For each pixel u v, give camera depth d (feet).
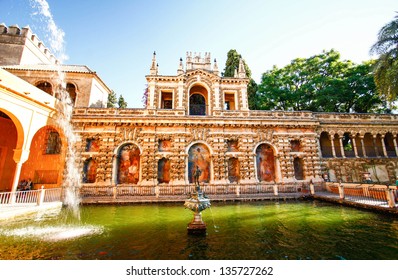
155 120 88.43
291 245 32.73
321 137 105.50
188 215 53.88
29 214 53.62
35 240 35.47
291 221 46.62
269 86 139.64
